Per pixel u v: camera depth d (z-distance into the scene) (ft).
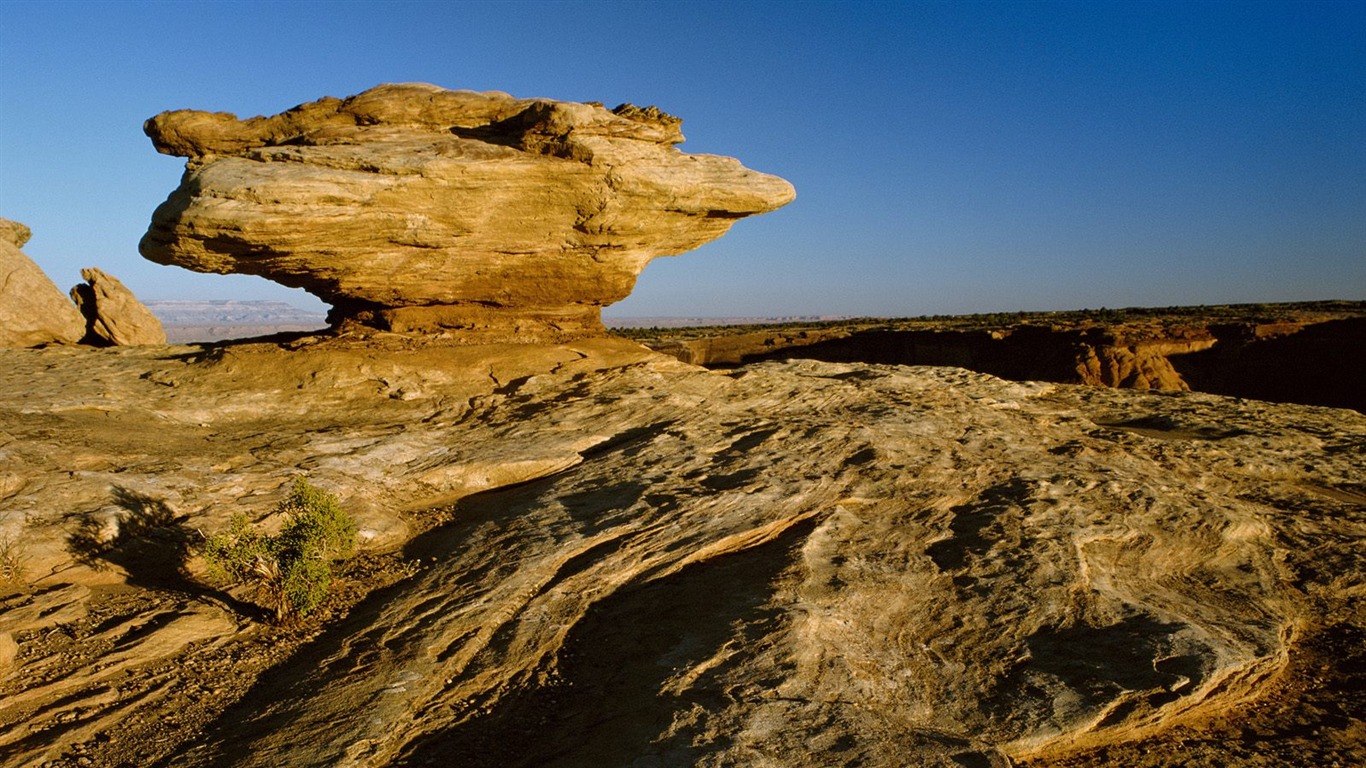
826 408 58.75
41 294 87.30
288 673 26.89
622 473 44.34
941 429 53.11
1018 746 22.86
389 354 60.49
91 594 31.24
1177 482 46.47
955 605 30.76
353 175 51.65
